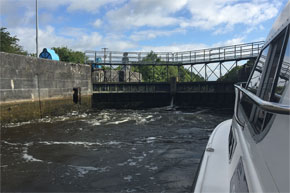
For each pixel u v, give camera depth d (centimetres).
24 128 1380
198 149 918
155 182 613
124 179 640
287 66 153
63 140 1087
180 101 2619
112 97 2625
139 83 2594
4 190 589
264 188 119
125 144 1009
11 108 1509
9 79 1491
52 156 849
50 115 1897
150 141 1060
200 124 1516
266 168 125
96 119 1756
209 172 235
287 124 110
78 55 4716
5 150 926
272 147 124
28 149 940
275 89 172
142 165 745
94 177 658
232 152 253
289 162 99
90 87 2525
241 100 402
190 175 652
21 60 1590
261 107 116
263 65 265
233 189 184
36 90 1734
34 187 604
